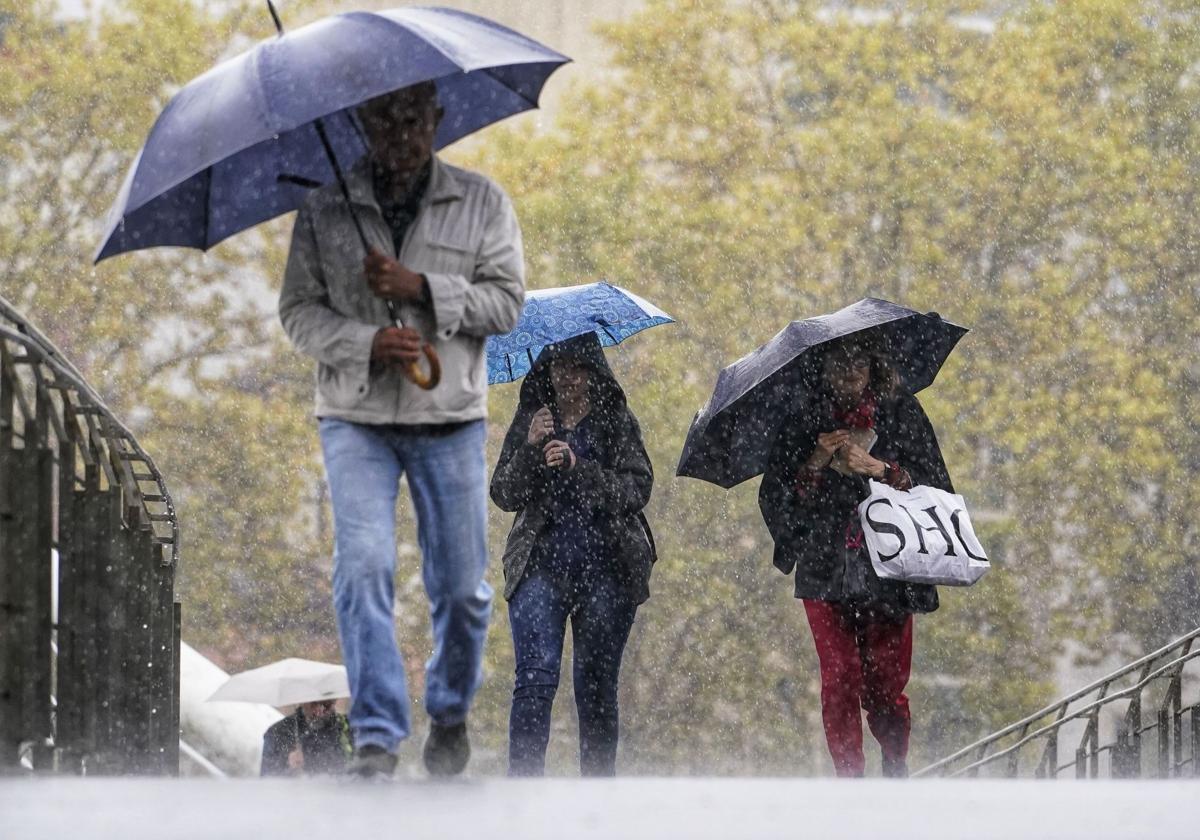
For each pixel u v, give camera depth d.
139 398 86.88
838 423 22.39
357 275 14.40
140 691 21.47
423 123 14.36
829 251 86.88
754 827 10.09
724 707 83.75
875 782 13.13
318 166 15.62
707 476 23.20
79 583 18.94
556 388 21.83
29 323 18.09
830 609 22.33
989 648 80.81
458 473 14.41
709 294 86.81
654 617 82.69
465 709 14.87
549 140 88.69
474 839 9.46
